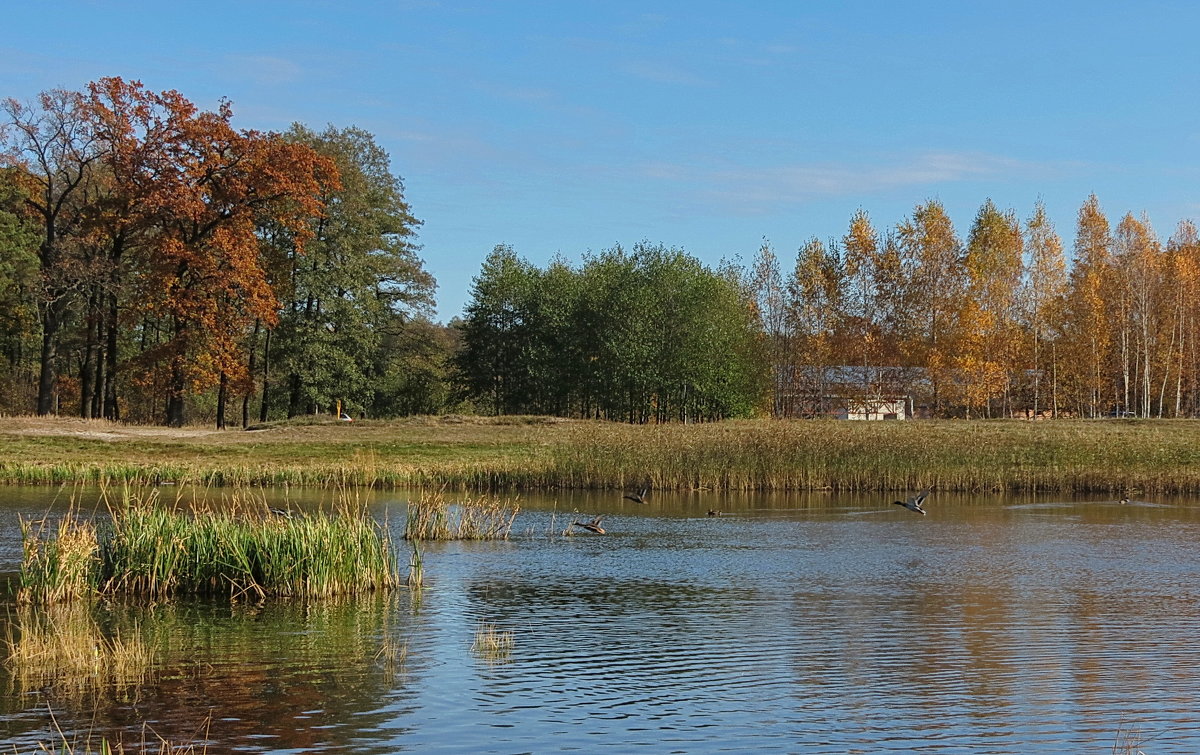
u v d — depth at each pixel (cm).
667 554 2228
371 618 1552
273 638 1420
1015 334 6575
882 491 3625
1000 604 1695
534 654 1351
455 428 5156
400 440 4684
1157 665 1300
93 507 2745
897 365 6506
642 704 1134
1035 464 3781
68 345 5966
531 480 3653
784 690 1191
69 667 1264
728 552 2264
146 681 1209
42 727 1046
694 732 1046
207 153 4981
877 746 1005
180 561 1733
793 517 2931
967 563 2128
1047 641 1430
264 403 5950
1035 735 1036
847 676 1247
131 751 977
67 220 5331
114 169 4981
